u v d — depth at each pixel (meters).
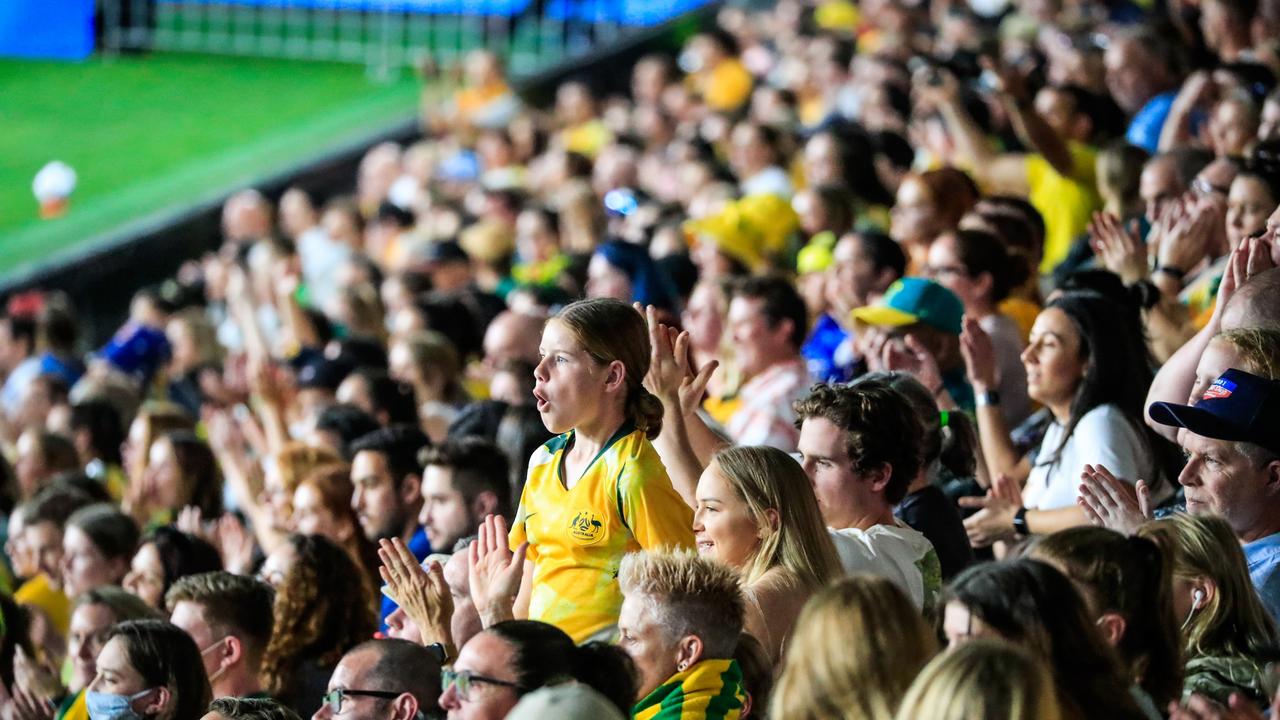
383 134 49.94
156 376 31.84
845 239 18.84
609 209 30.14
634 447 11.62
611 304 11.82
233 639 14.26
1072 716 8.84
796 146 31.95
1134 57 25.00
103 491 20.78
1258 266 13.44
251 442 22.33
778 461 11.45
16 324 32.91
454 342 24.44
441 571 12.12
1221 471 11.74
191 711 13.34
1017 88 22.52
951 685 7.94
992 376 15.40
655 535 11.44
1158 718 9.44
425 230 35.88
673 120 41.62
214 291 34.34
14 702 16.75
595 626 11.50
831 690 8.59
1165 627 9.86
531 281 27.58
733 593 10.37
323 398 23.19
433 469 15.35
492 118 47.78
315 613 14.74
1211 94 21.58
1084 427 14.25
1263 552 11.74
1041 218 19.19
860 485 12.25
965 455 14.92
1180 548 10.74
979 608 9.03
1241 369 11.97
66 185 48.16
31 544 19.36
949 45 35.66
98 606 15.50
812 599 8.81
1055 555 9.85
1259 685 10.46
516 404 17.41
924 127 26.36
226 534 18.30
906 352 16.00
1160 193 18.78
